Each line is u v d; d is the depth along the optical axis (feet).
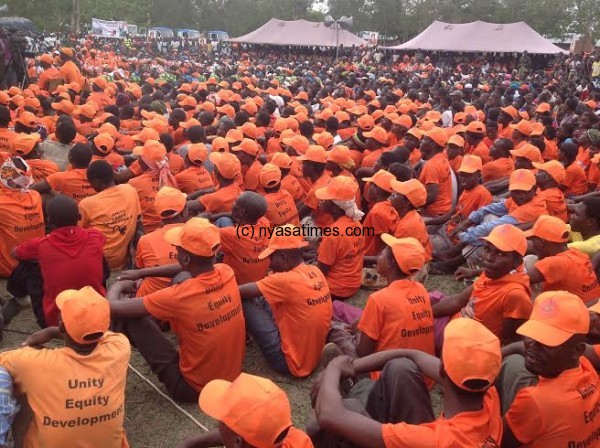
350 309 18.67
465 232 23.24
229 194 23.06
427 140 29.55
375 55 145.07
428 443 9.04
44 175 25.12
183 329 14.64
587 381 10.24
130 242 22.04
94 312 10.97
